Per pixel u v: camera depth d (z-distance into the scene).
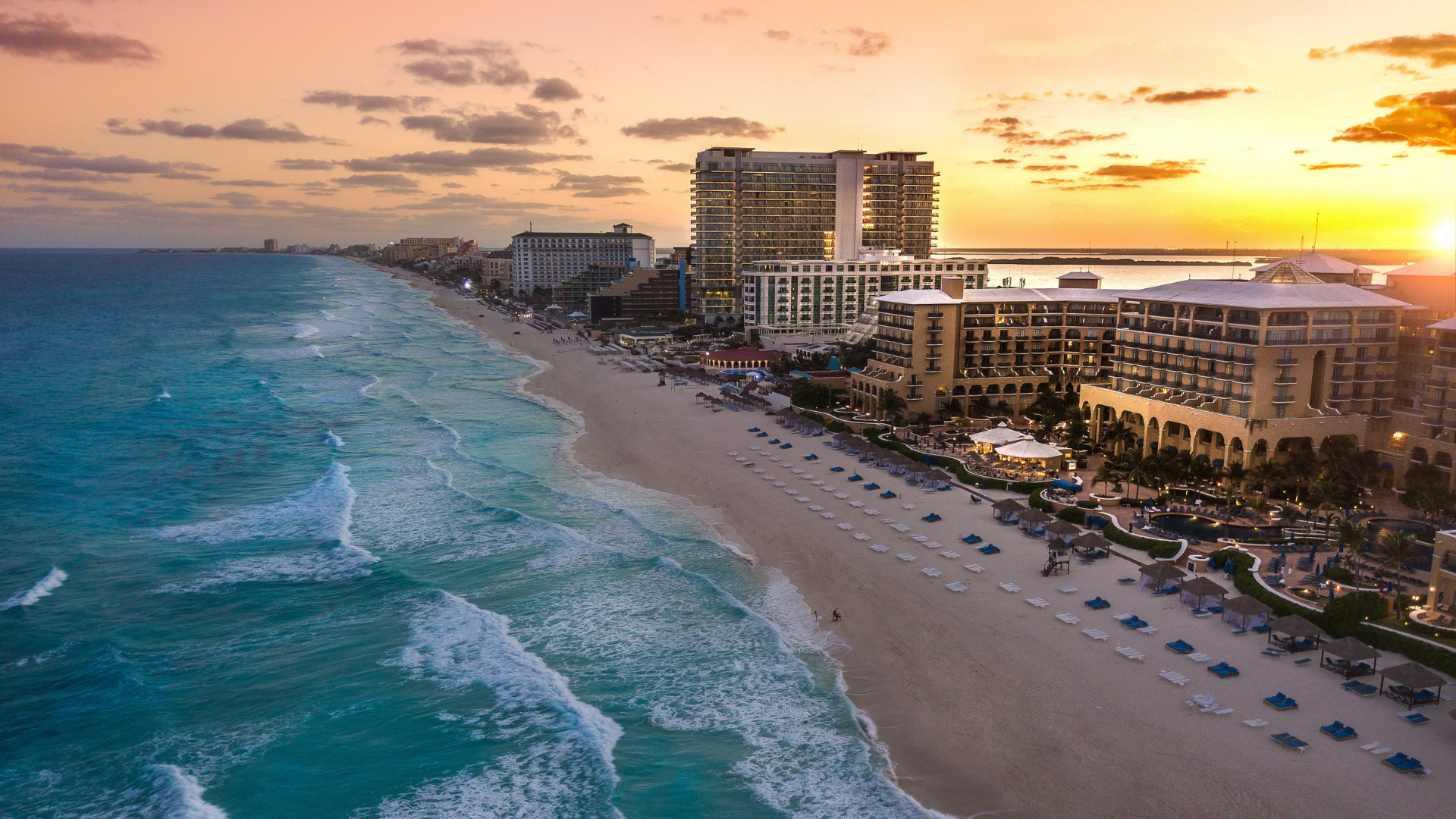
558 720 53.16
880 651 60.84
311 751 50.44
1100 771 46.38
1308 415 96.38
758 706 54.69
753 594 71.62
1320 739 47.66
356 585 73.00
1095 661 57.44
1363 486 93.12
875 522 87.19
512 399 163.25
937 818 43.84
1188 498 91.25
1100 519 82.94
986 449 111.88
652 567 76.69
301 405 154.50
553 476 107.69
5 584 73.06
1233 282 107.25
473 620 66.31
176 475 106.62
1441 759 45.47
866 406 142.75
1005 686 55.31
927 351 135.62
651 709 54.50
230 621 66.62
